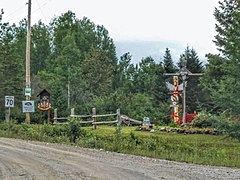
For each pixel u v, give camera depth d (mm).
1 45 41500
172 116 39219
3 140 22062
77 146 20406
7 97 27828
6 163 14047
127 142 20438
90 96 66125
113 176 11852
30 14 32156
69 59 82688
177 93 37031
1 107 38219
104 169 13102
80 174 12109
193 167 14641
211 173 13297
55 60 83375
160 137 23594
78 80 74438
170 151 19094
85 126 30609
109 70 80375
